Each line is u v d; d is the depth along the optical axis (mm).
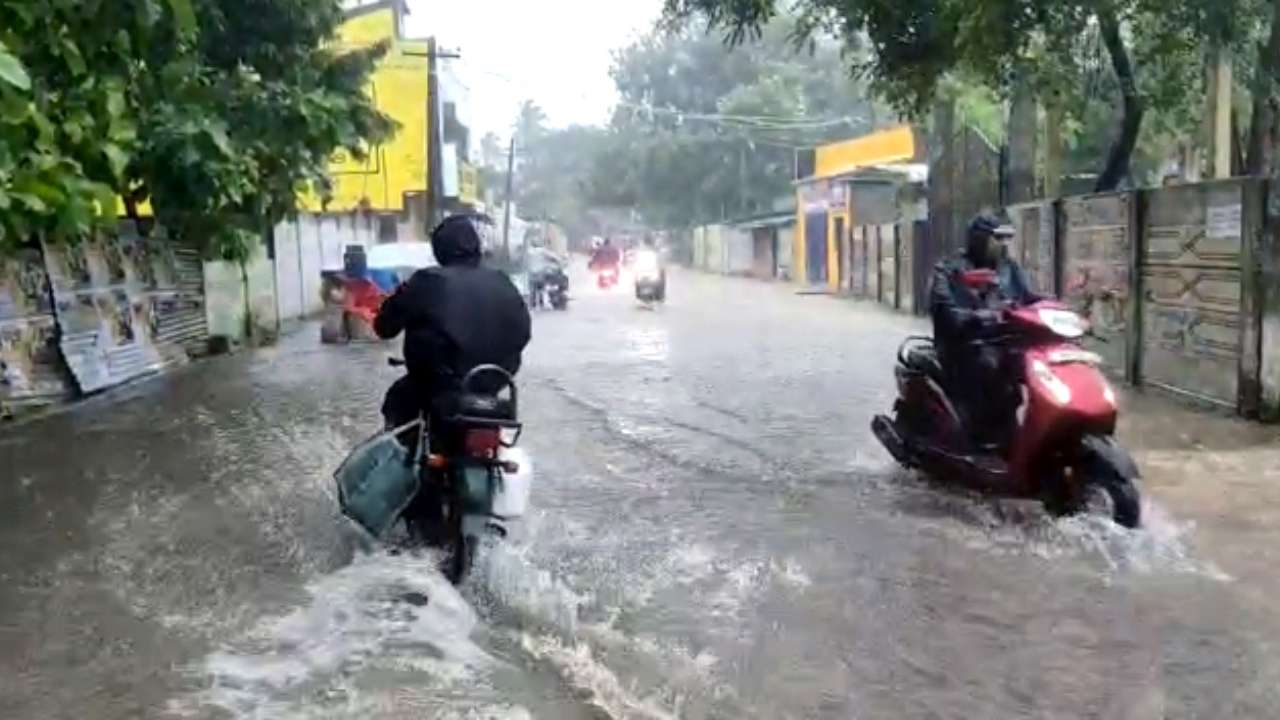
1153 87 15922
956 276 7449
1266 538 6469
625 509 7418
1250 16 12852
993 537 6641
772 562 6223
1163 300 11984
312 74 17672
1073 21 12586
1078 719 4250
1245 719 4223
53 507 7773
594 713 4316
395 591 5648
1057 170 17688
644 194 68062
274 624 5344
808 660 4832
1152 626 5168
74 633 5277
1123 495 6473
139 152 14867
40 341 12820
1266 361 10008
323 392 13305
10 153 7562
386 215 38750
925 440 7816
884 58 14711
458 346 5902
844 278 37438
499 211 72375
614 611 5453
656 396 12508
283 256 24891
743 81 65625
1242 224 10312
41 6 7770
